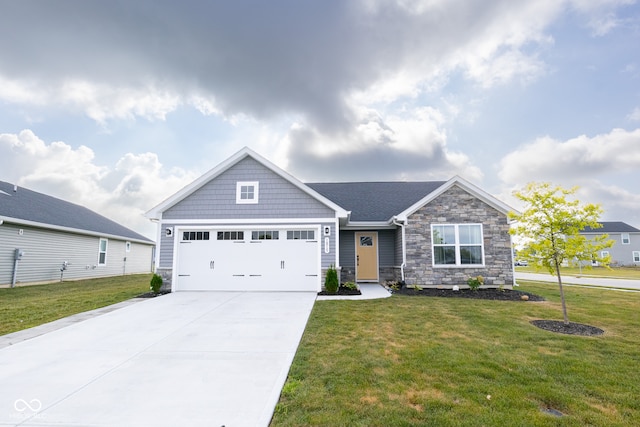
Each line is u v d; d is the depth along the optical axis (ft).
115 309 29.37
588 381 13.64
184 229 40.45
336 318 25.26
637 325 23.26
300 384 13.50
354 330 21.84
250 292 38.73
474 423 10.49
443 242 42.19
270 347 18.54
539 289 44.24
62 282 55.83
